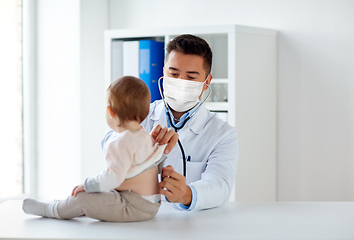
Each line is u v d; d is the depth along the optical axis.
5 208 1.23
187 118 1.50
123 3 3.42
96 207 1.06
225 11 3.05
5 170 3.11
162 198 1.49
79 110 3.16
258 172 2.78
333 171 2.73
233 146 1.50
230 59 2.59
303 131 2.82
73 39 3.15
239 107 2.62
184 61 1.45
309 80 2.78
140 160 1.08
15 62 3.15
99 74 3.36
